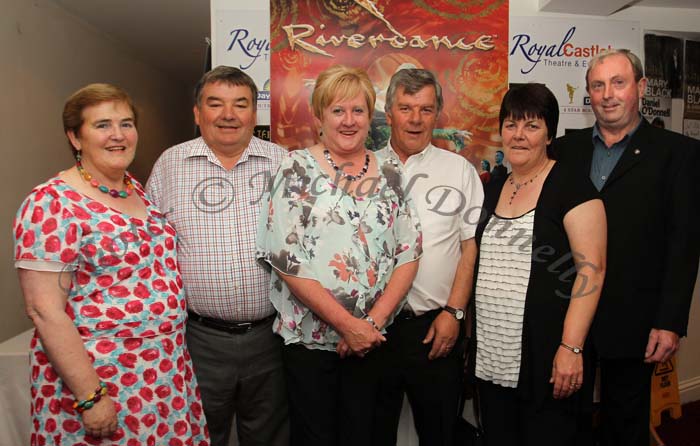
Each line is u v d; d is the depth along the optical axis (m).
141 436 1.33
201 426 1.55
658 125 2.62
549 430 1.47
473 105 2.42
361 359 1.56
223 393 1.70
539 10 2.44
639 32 2.53
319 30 2.37
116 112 1.33
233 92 1.62
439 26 2.39
